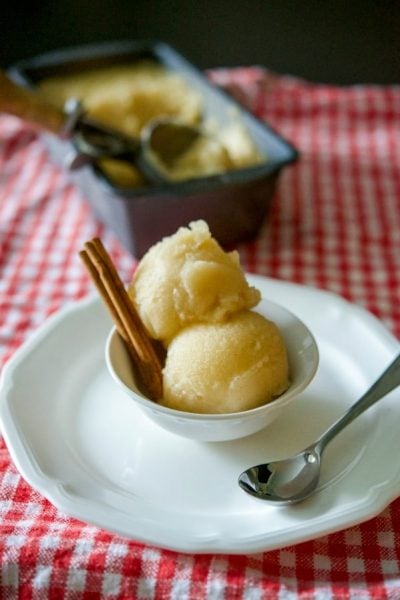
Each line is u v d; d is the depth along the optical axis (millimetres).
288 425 456
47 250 659
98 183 634
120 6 1799
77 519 399
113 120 815
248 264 642
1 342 544
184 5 1827
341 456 432
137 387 449
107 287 450
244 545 379
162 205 617
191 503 411
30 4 1757
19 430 435
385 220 701
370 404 443
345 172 779
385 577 392
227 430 425
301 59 1679
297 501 403
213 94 826
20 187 760
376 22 1804
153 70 962
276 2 1836
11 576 387
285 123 889
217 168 697
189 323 441
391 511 421
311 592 379
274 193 661
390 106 907
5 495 425
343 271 631
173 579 383
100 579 384
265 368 424
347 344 507
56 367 488
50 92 919
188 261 443
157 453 438
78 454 436
